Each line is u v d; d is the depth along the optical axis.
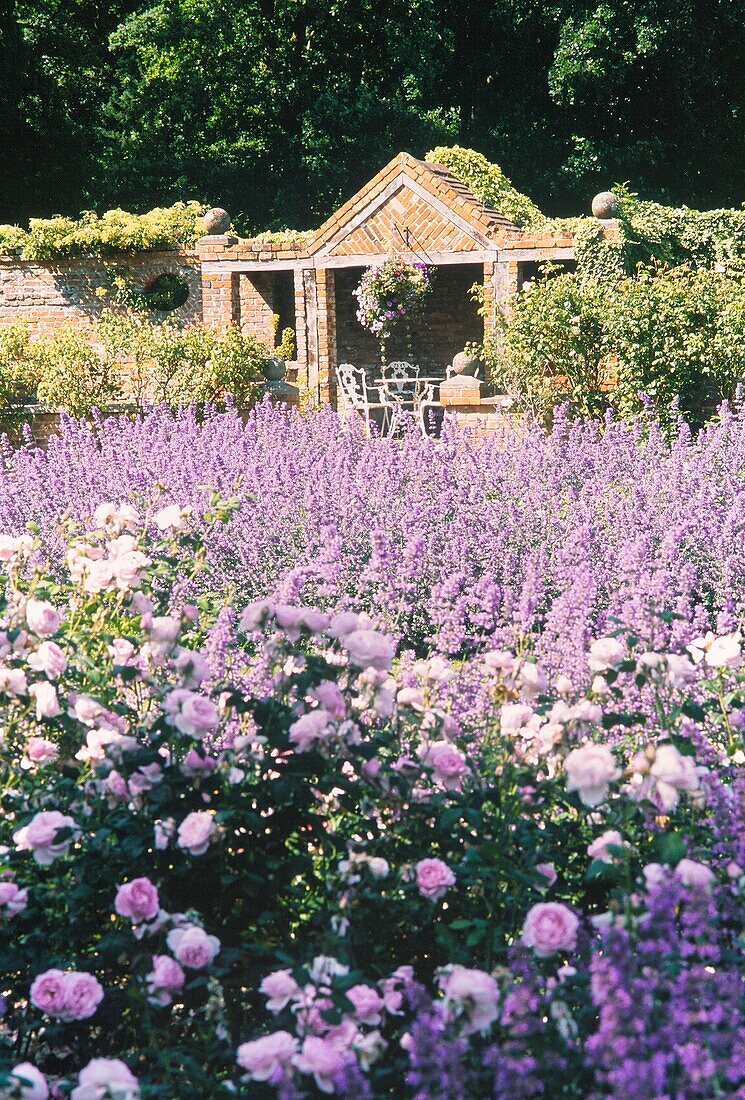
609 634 4.55
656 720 3.40
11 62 26.88
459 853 2.84
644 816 2.82
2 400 15.17
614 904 2.21
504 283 15.35
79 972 2.67
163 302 19.77
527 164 29.69
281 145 29.39
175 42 28.56
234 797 2.82
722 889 2.57
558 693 3.62
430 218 15.63
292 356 18.52
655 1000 2.03
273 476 7.88
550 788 2.96
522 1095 1.94
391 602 5.35
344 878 2.58
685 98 28.42
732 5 27.66
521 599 4.49
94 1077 1.99
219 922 2.88
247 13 28.72
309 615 3.02
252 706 3.04
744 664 3.68
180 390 14.72
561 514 7.29
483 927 2.51
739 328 12.37
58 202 28.58
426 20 28.66
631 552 5.49
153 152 29.38
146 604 3.78
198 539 4.62
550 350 12.84
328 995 2.20
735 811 2.68
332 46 29.48
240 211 29.28
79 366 15.01
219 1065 2.61
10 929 2.88
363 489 7.68
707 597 5.86
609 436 9.06
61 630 3.84
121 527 4.38
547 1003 2.24
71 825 2.75
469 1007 2.07
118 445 10.20
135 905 2.52
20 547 4.34
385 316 16.42
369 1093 1.99
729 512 6.58
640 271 14.12
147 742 3.06
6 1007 2.90
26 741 3.46
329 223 16.09
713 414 12.65
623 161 28.53
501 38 29.75
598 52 27.38
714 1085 1.89
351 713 3.04
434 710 3.38
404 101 29.44
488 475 8.29
